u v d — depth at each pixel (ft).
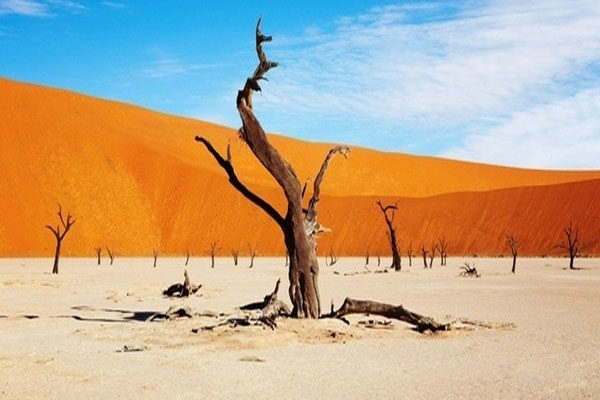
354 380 38.37
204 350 48.42
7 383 36.96
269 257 342.23
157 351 47.83
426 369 41.88
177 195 382.42
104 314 72.69
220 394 34.63
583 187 389.60
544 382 37.78
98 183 363.35
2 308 79.82
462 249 371.56
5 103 396.37
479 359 45.52
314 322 60.18
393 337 56.08
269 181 458.91
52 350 48.16
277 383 37.42
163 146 450.30
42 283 124.36
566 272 181.16
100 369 41.11
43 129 383.04
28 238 309.01
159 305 84.74
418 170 575.38
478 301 90.68
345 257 359.25
